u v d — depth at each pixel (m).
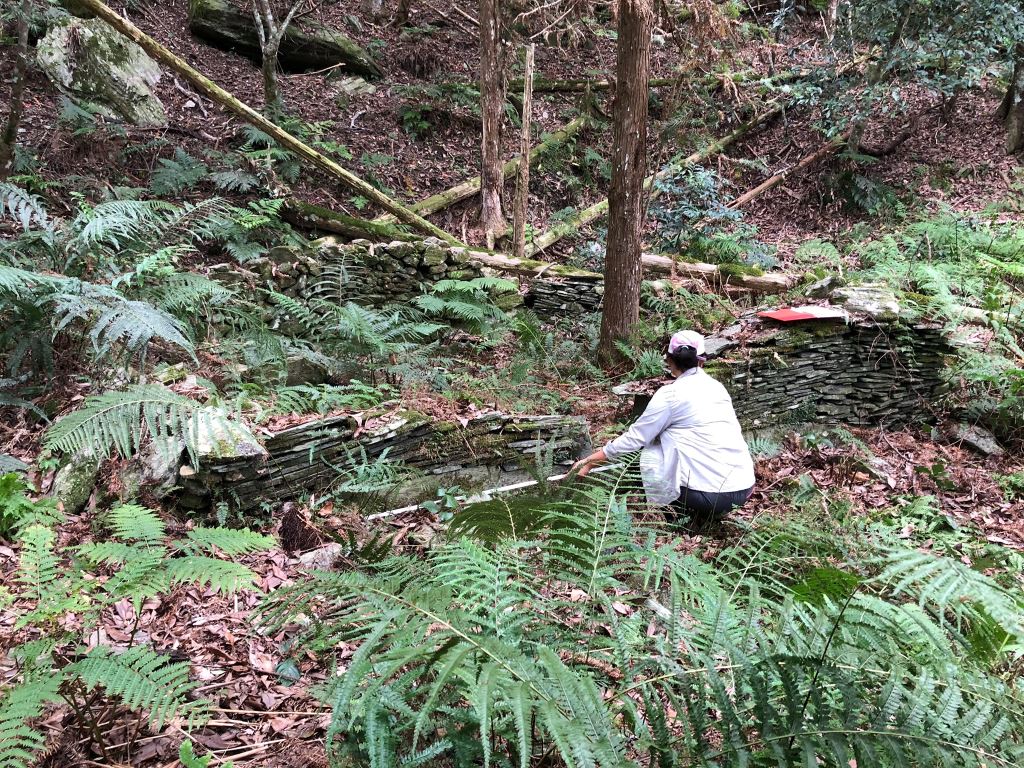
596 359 6.67
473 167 10.52
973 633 1.72
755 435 5.14
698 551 3.26
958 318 6.04
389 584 1.68
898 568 1.36
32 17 8.27
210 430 2.89
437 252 7.47
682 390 3.77
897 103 10.59
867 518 3.64
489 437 4.05
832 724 1.36
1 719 1.67
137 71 8.85
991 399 5.58
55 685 1.78
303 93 10.48
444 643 1.38
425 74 11.77
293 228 8.12
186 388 4.13
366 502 3.66
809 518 3.13
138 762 2.00
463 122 10.98
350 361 5.04
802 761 1.36
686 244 9.22
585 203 10.95
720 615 1.60
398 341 5.75
